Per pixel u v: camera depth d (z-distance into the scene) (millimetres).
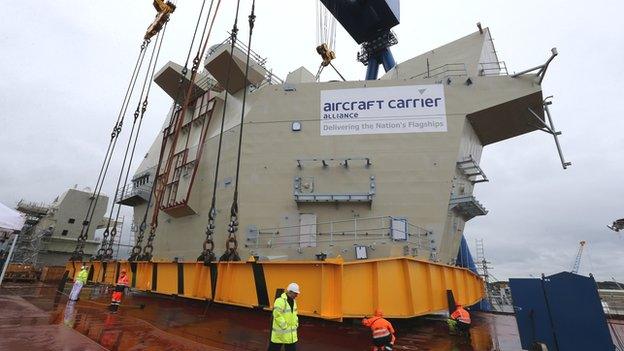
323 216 16516
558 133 17594
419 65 21453
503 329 12344
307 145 17562
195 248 19078
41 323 10562
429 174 16234
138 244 18766
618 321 14844
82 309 13984
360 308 9711
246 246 16375
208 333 9633
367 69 30266
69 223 42906
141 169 29797
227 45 19906
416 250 12422
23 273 32344
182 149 23312
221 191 18516
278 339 6727
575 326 7742
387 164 16672
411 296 10625
